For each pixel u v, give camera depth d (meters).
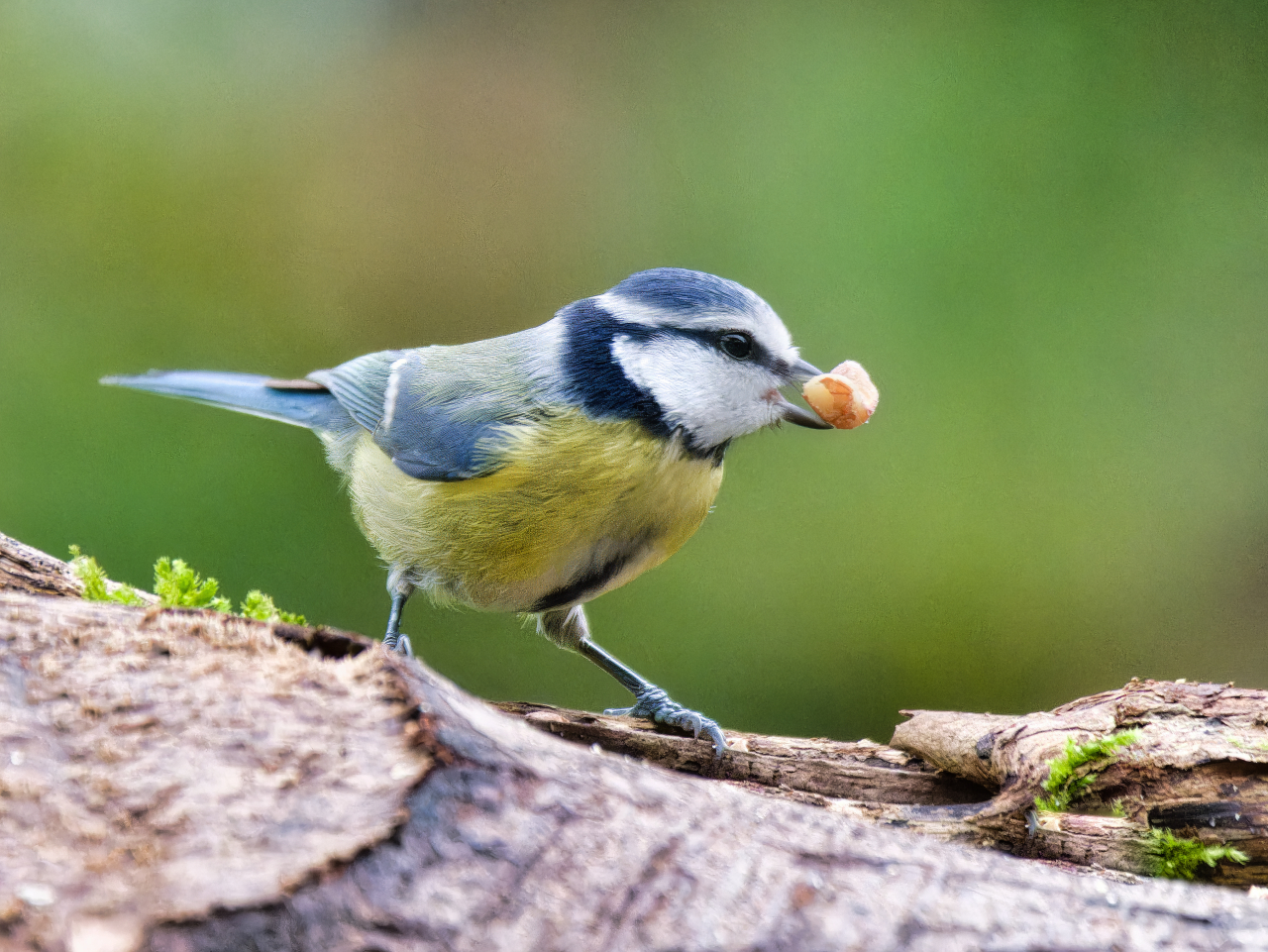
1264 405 10.76
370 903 2.49
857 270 11.50
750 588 10.57
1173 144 11.65
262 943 2.38
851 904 2.73
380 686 2.93
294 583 10.61
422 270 12.97
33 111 12.35
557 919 2.59
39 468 10.77
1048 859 4.82
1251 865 4.59
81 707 2.80
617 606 10.59
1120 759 4.79
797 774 5.75
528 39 13.40
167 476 10.81
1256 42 11.71
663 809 2.85
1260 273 11.06
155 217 12.41
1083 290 11.23
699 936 2.63
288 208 12.87
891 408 11.02
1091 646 10.40
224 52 12.93
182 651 3.01
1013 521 10.59
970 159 11.73
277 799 2.62
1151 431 10.86
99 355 11.64
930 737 5.57
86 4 12.65
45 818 2.52
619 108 13.02
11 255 11.95
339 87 13.31
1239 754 4.65
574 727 5.83
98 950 2.28
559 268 12.98
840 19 12.50
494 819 2.70
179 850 2.49
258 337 12.35
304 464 10.94
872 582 10.55
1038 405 10.95
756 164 12.24
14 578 5.63
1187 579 10.48
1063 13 12.02
